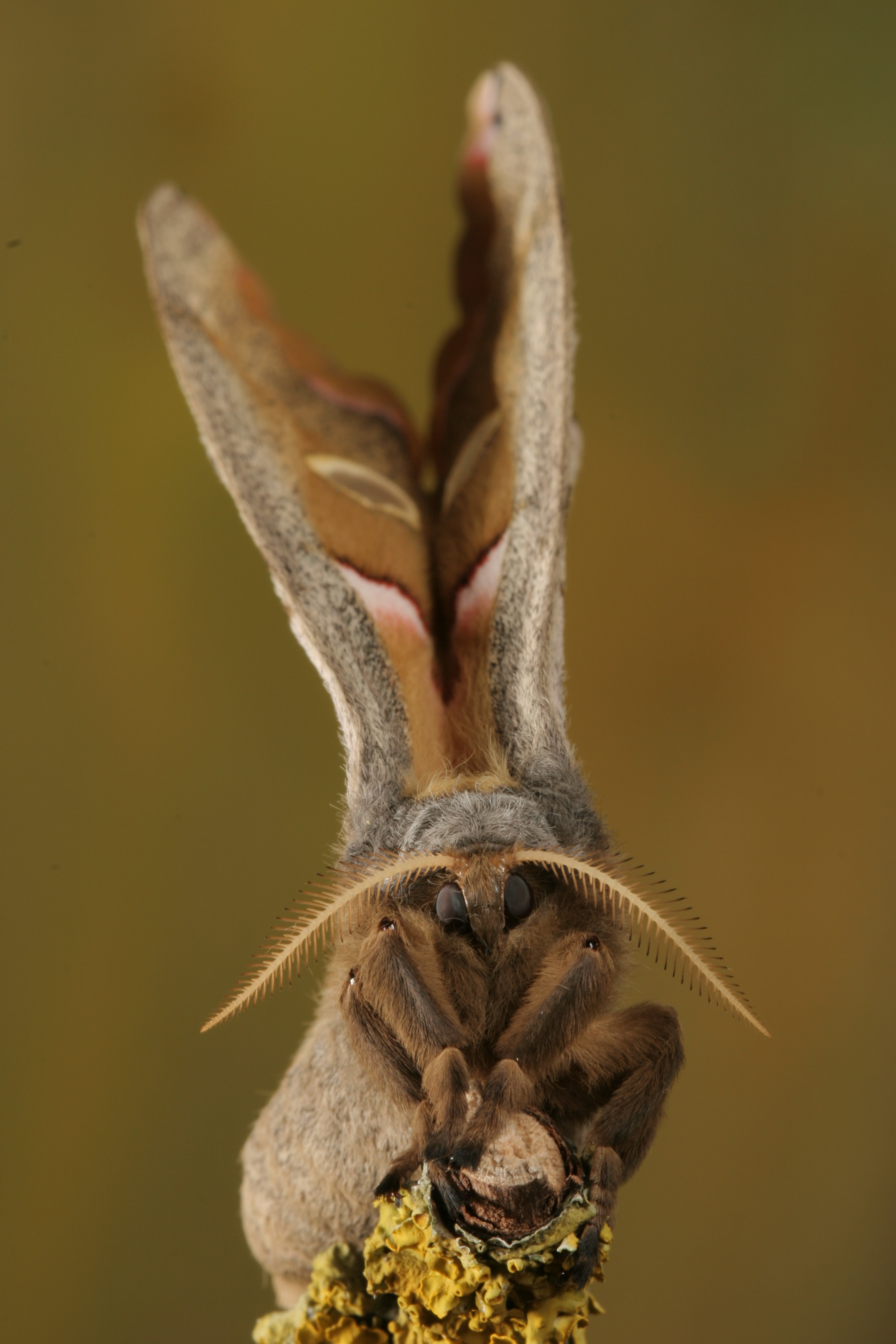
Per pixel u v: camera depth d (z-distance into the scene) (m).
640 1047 0.39
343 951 0.40
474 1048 0.39
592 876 0.39
